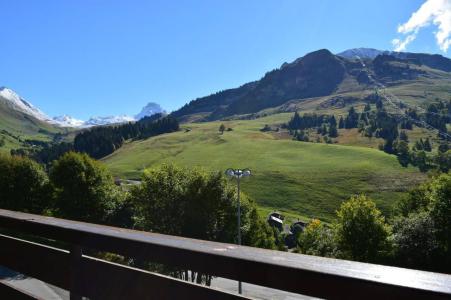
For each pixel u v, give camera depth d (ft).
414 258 115.75
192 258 5.56
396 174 478.18
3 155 161.89
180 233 114.21
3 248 10.18
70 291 7.78
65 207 157.69
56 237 8.00
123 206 165.68
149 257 6.17
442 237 113.50
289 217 371.56
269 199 421.18
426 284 3.62
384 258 121.29
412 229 116.88
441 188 118.32
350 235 128.67
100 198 161.89
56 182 160.35
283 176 479.00
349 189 442.09
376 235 125.49
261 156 584.81
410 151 557.33
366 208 128.67
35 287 37.88
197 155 631.97
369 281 3.80
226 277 5.14
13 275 35.27
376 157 540.52
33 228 8.65
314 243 158.71
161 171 118.11
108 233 7.00
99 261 7.32
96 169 164.96
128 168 599.16
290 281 4.45
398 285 3.62
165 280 6.27
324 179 467.93
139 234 6.98
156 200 115.75
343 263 4.62
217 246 5.82
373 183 453.99
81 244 7.39
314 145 625.82
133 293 6.61
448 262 111.96
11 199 155.94
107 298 7.15
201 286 5.77
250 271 4.86
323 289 4.17
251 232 146.92
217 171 117.50
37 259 8.91
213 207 114.42
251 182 464.65
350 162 522.88
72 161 160.56
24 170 158.51
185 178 116.78
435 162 520.01
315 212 393.50
